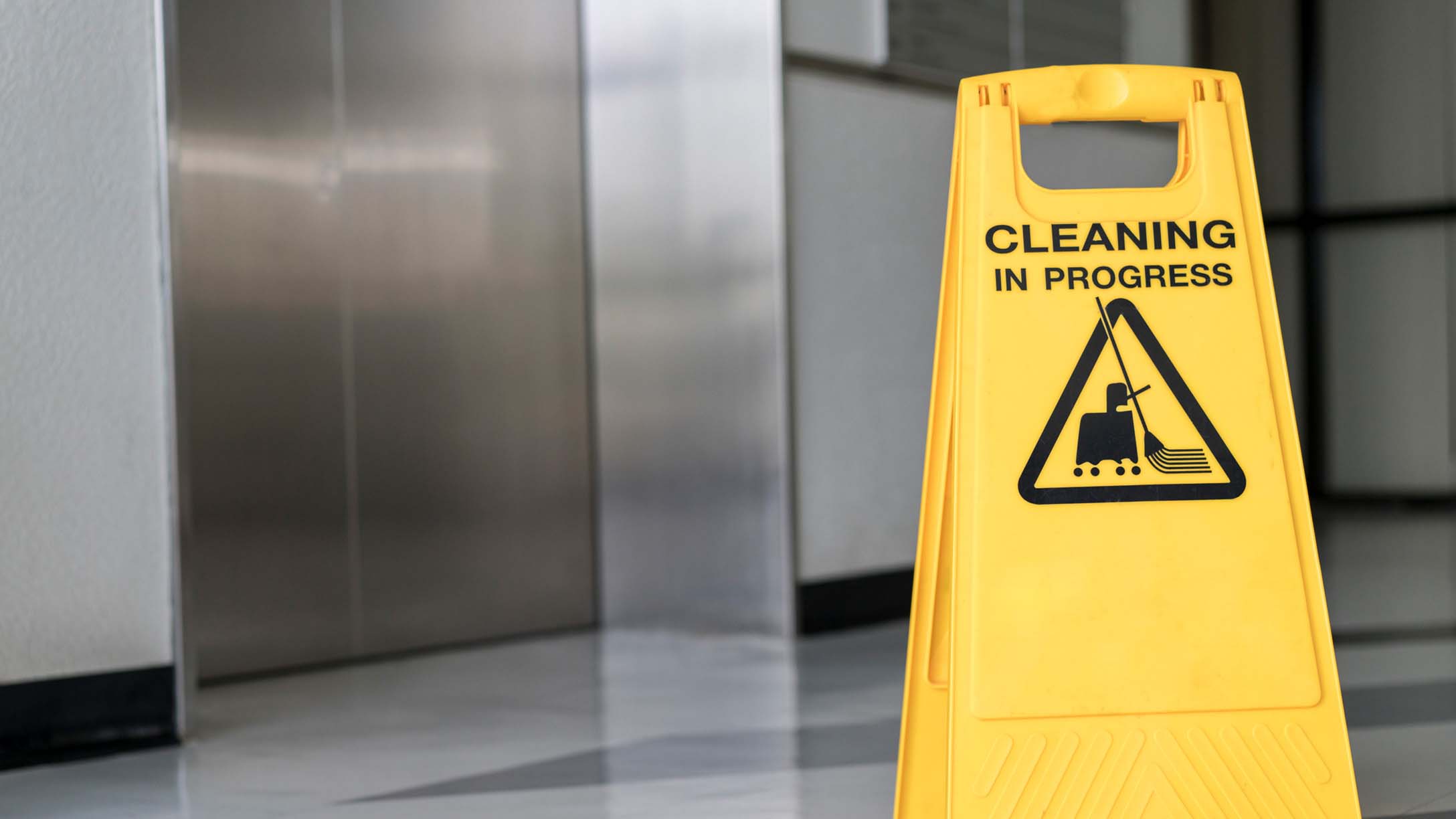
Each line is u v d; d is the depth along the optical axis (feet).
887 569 16.57
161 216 10.72
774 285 15.37
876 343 16.44
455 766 9.82
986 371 6.53
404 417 15.17
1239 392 6.57
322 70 14.44
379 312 14.94
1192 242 6.68
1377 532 24.77
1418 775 8.80
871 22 16.39
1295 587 6.46
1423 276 28.99
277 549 14.11
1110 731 6.34
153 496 10.71
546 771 9.57
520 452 16.26
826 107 15.85
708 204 15.89
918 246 16.98
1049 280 6.60
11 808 8.87
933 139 17.17
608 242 16.76
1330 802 6.37
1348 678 12.13
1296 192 29.96
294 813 8.65
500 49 16.08
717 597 15.97
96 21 10.38
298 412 14.26
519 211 16.28
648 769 9.57
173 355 10.76
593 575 17.02
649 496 16.53
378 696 12.76
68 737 10.26
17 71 10.02
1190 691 6.37
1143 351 6.56
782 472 15.38
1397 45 28.99
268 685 13.51
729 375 15.79
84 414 10.37
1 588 9.98
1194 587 6.42
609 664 14.24
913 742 6.77
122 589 10.54
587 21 16.83
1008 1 18.10
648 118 16.37
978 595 6.40
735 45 15.61
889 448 16.62
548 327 16.55
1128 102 6.77
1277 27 29.78
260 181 13.94
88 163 10.36
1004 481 6.45
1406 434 29.25
